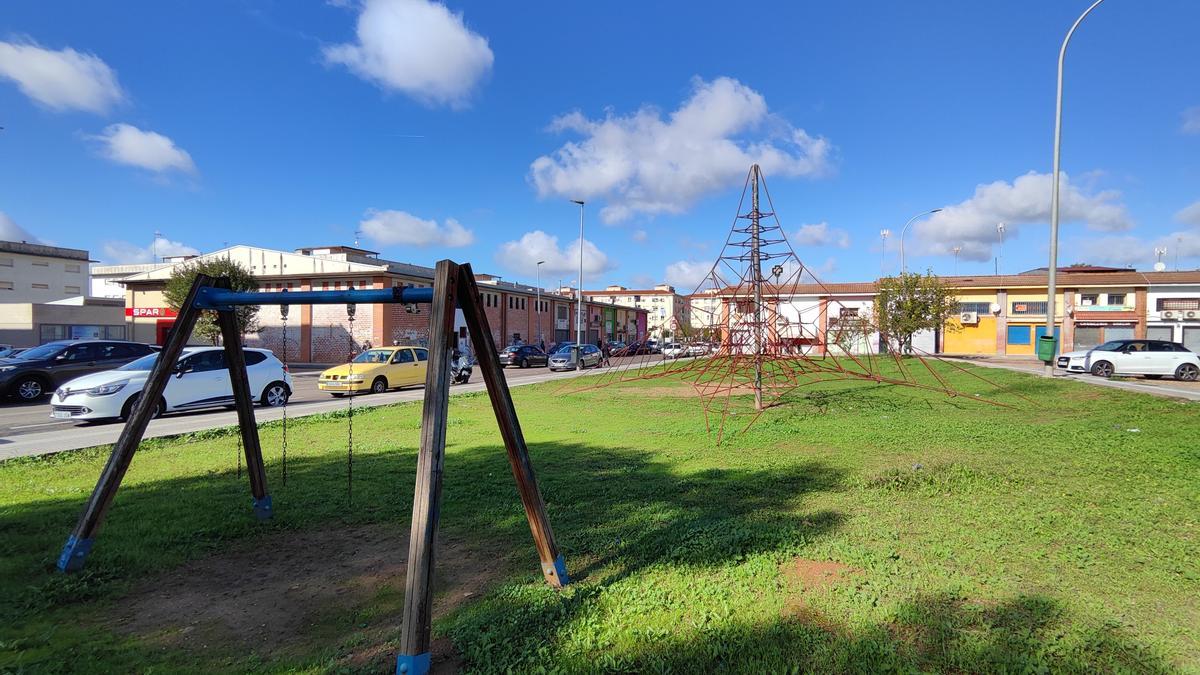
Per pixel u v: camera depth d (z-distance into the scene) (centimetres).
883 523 489
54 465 790
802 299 4316
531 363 4197
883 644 297
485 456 818
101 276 6731
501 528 500
